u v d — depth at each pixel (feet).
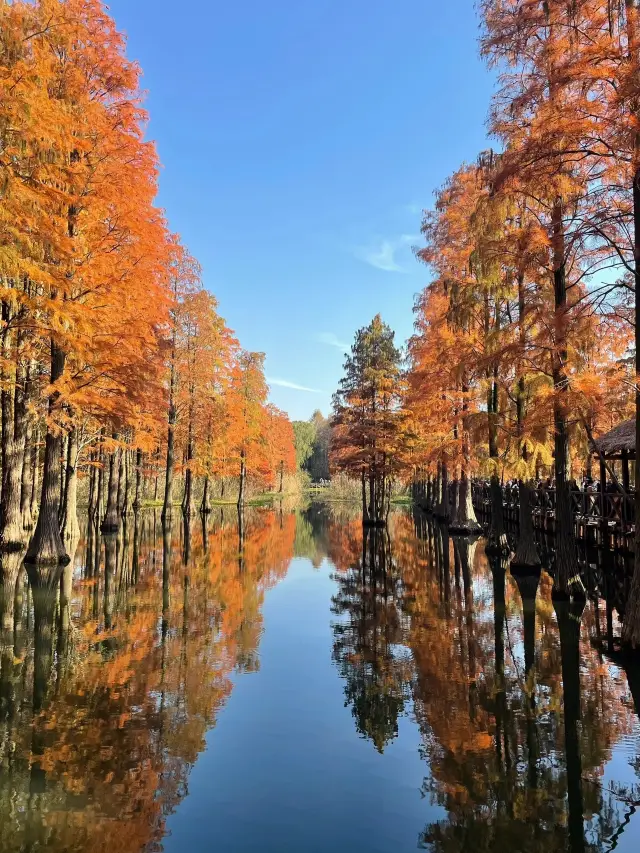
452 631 31.19
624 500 49.83
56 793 14.58
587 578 47.29
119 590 41.32
